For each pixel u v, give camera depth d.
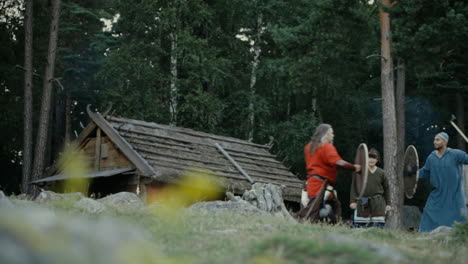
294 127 31.31
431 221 10.94
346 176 34.06
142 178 18.88
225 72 32.25
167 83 31.05
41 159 25.69
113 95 30.03
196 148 20.94
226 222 7.55
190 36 30.27
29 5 26.64
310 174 8.73
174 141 20.77
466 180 11.81
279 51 33.97
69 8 38.91
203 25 32.22
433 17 20.95
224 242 5.55
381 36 22.31
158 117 30.08
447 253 6.09
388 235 7.43
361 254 4.25
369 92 35.12
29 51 26.41
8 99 30.84
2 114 30.06
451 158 10.89
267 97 33.41
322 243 4.50
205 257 4.76
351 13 22.91
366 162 8.55
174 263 3.01
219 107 30.50
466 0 21.36
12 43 30.41
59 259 2.49
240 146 22.38
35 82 32.38
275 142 33.09
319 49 23.16
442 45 21.27
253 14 32.97
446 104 33.59
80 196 9.43
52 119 38.53
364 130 35.38
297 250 4.33
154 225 6.15
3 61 30.50
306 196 8.71
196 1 30.83
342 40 23.53
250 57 33.75
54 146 39.94
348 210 34.62
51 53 26.31
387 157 21.88
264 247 4.46
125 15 31.28
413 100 34.84
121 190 19.45
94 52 39.62
